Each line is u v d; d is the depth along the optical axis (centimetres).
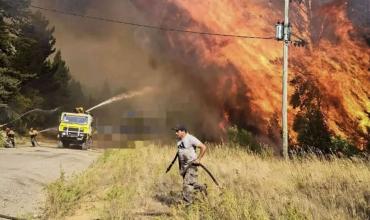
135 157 1572
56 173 1209
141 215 718
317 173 1006
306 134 2064
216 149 1617
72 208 786
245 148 1717
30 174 1116
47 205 783
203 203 675
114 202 768
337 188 843
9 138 2397
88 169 1305
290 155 1694
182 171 758
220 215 647
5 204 786
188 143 763
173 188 941
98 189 973
